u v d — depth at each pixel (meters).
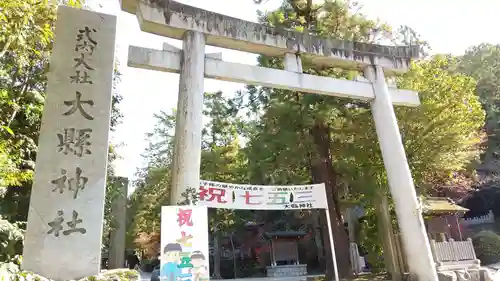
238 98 19.59
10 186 10.85
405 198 9.73
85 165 5.72
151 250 36.88
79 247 5.36
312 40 10.24
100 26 6.57
